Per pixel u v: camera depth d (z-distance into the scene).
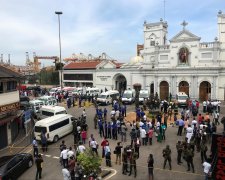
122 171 19.05
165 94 53.72
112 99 47.50
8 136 26.08
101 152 23.12
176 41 51.53
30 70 117.62
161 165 20.08
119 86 64.81
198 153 22.38
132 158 18.34
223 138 13.69
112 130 26.53
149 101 41.38
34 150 21.72
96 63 69.19
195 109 34.38
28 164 20.25
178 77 51.53
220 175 13.48
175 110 35.22
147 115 35.28
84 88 58.03
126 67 60.53
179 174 18.42
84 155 16.34
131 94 48.00
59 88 62.81
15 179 18.30
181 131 27.34
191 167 19.45
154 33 57.75
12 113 27.20
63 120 28.36
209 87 48.91
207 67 47.94
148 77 56.06
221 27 48.06
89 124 33.28
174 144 24.75
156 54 54.28
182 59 51.19
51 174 19.05
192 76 49.88
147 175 18.48
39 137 26.17
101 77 65.62
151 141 24.73
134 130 23.62
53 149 24.73
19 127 31.03
